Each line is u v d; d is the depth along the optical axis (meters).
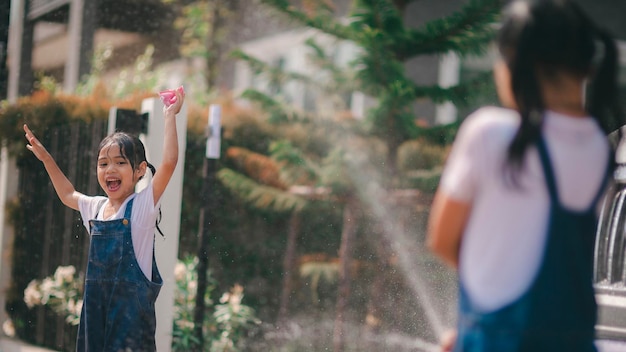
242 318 6.04
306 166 7.46
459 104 7.29
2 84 6.29
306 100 9.68
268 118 7.71
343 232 7.20
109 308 3.34
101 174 3.46
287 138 7.89
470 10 6.92
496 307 1.87
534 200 1.87
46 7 8.63
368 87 7.37
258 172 7.55
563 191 1.88
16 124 6.15
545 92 1.95
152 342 3.40
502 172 1.88
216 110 5.41
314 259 7.41
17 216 6.23
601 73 2.01
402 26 7.05
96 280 3.37
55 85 8.00
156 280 3.45
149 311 3.39
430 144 7.36
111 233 3.37
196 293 5.48
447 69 9.60
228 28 11.38
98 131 5.39
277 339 6.29
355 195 7.45
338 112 7.91
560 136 1.91
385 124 7.32
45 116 6.14
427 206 7.16
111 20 10.88
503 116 1.93
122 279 3.34
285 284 7.19
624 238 3.23
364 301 7.01
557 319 1.85
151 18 11.23
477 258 1.90
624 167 3.21
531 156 1.88
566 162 1.89
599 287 3.21
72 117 6.18
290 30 10.86
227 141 7.54
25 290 5.93
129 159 3.46
